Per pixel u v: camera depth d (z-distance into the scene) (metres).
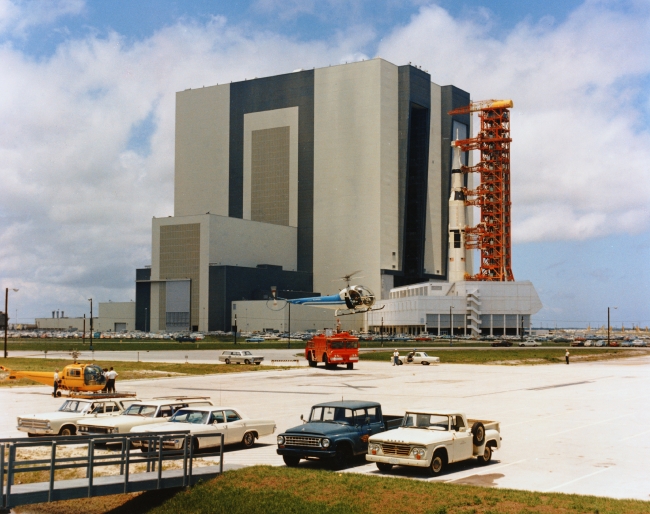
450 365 93.75
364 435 25.55
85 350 127.19
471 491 20.64
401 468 24.95
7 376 67.12
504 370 83.00
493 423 27.48
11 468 19.05
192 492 22.11
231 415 29.16
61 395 49.38
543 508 18.88
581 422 36.72
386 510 19.56
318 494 21.03
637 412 41.06
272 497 21.12
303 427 25.25
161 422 29.27
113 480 21.27
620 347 167.38
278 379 67.56
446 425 25.00
